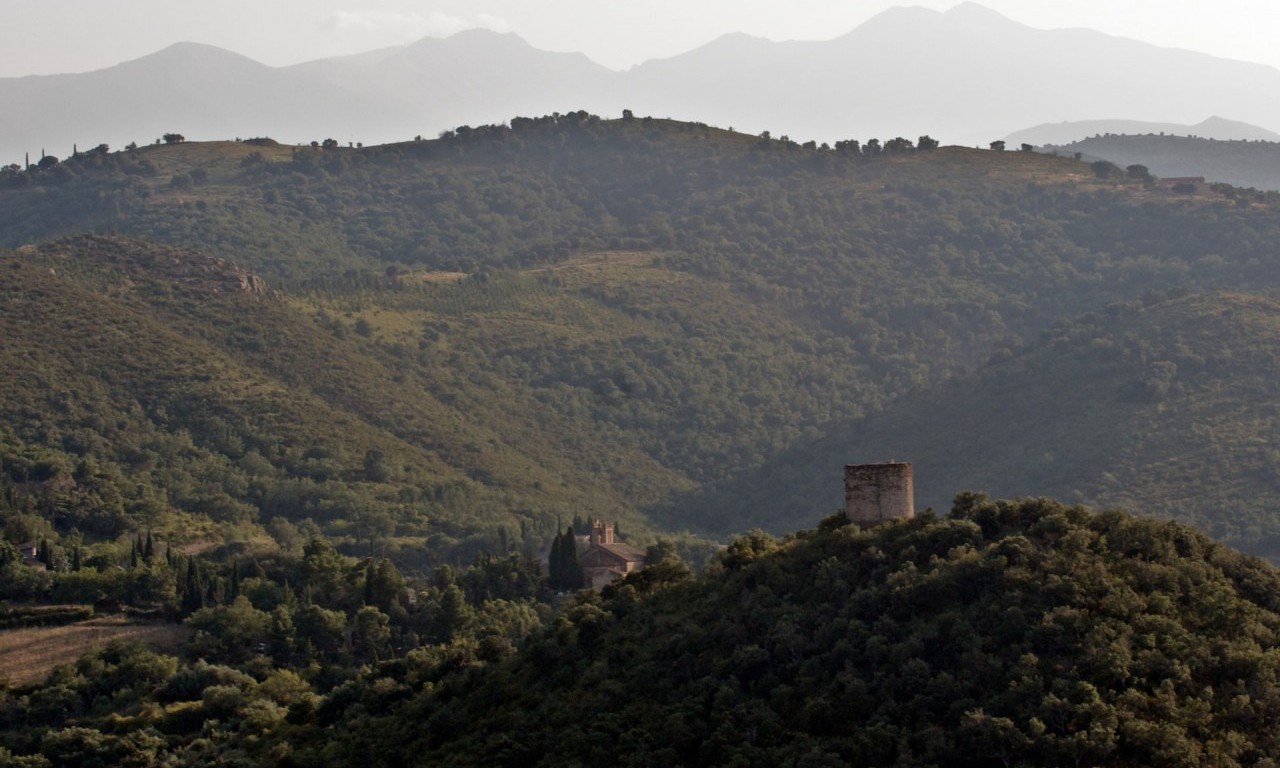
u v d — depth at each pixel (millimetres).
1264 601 140500
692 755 132625
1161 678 126375
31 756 191875
